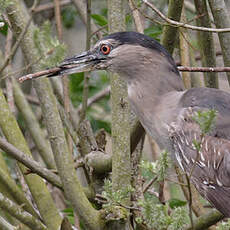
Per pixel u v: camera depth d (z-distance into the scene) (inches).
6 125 395.2
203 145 356.5
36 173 367.2
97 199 387.2
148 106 388.8
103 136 410.0
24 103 460.8
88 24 405.7
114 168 366.3
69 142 420.8
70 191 352.5
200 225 372.2
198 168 359.9
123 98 368.8
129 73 394.0
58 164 353.7
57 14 430.3
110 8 391.2
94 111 541.6
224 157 349.1
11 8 386.0
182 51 430.9
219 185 354.0
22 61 518.0
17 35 386.6
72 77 522.0
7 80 427.2
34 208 419.2
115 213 351.3
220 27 402.3
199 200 422.0
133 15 416.2
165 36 387.9
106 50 393.4
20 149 392.5
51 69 372.8
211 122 293.0
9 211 349.1
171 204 430.3
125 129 366.9
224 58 406.0
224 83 481.1
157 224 316.8
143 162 318.7
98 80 566.3
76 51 562.6
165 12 490.6
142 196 394.9
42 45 343.3
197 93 373.1
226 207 355.6
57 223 386.0
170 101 383.2
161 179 313.7
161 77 390.3
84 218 352.8
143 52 391.5
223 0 402.0
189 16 510.9
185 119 367.9
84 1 502.6
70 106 448.1
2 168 402.3
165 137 380.8
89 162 392.5
